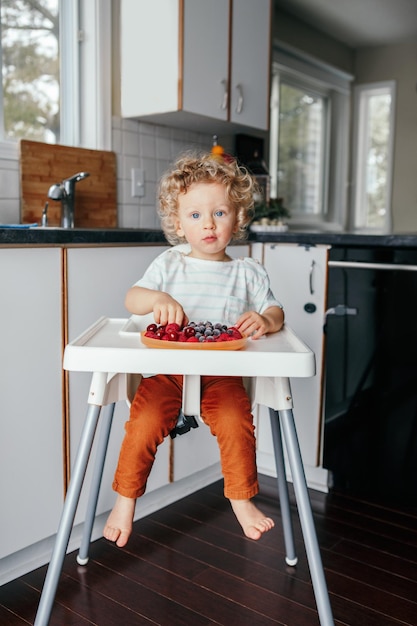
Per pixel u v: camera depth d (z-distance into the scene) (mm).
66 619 1363
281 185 3764
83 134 2240
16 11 2020
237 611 1410
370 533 1832
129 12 2211
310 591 1501
